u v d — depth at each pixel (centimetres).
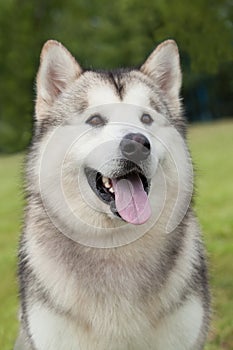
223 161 1784
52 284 401
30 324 414
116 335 399
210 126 3092
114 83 427
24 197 439
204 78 3969
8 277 879
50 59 436
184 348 413
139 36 3403
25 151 454
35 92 449
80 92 425
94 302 397
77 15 2844
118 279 399
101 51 3341
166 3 814
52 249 406
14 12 2614
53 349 404
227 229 1016
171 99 452
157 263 404
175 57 455
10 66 2845
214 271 769
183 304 409
